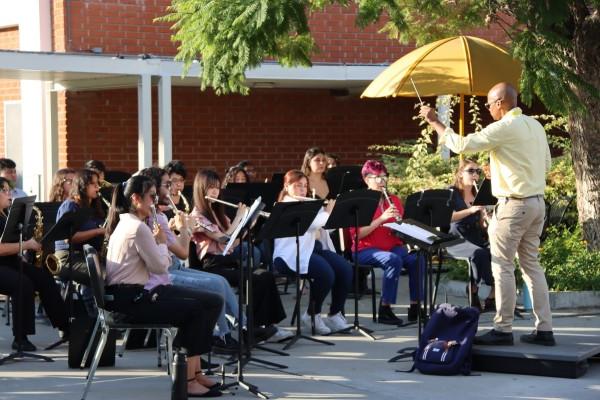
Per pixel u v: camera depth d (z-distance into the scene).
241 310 9.19
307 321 12.11
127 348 10.93
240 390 9.12
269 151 20.33
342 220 11.31
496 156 9.86
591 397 8.82
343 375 9.73
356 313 11.78
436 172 17.53
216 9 12.38
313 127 20.64
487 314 12.75
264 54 13.02
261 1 11.84
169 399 8.81
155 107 19.36
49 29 18.48
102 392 9.07
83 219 10.66
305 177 12.00
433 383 9.38
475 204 12.16
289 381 9.49
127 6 18.45
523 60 12.00
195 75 16.80
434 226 11.59
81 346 10.04
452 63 13.15
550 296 12.98
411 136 21.25
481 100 20.83
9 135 19.86
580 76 12.80
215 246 11.20
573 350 9.71
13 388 9.23
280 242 11.68
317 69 17.64
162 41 18.75
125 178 15.52
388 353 10.73
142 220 9.10
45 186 18.88
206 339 8.91
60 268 10.91
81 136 18.62
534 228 9.91
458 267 14.25
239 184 14.08
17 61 15.06
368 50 19.89
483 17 15.16
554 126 17.59
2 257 10.80
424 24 15.87
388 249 12.56
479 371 9.84
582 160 13.77
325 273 11.59
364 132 20.97
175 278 10.41
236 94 20.03
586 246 13.84
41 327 12.43
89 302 11.15
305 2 12.16
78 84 17.86
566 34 12.82
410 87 13.08
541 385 9.25
